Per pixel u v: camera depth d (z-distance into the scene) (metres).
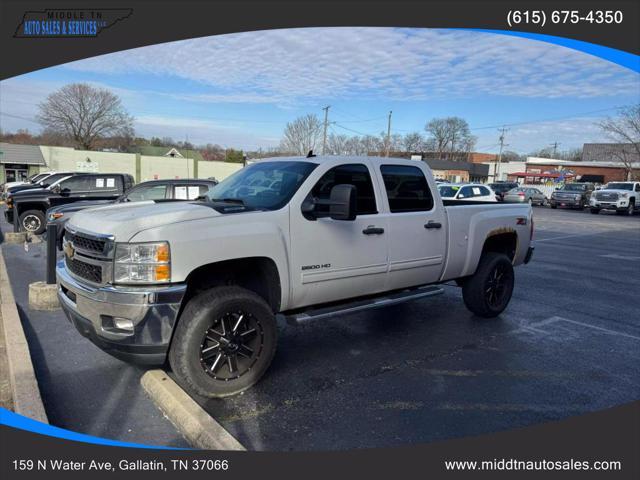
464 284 6.03
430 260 5.17
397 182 4.95
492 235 5.94
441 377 4.29
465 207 5.61
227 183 4.88
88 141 57.97
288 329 5.59
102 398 3.76
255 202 4.24
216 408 3.64
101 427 3.35
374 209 4.70
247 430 3.34
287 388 4.00
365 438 3.28
